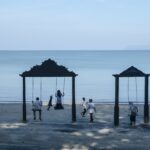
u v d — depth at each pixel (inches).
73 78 1298.0
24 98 1311.5
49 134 1131.3
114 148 985.5
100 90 2770.7
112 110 1578.5
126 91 2736.2
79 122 1317.7
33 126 1245.1
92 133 1147.3
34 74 1283.2
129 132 1163.3
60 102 1595.7
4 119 1369.3
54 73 1280.8
